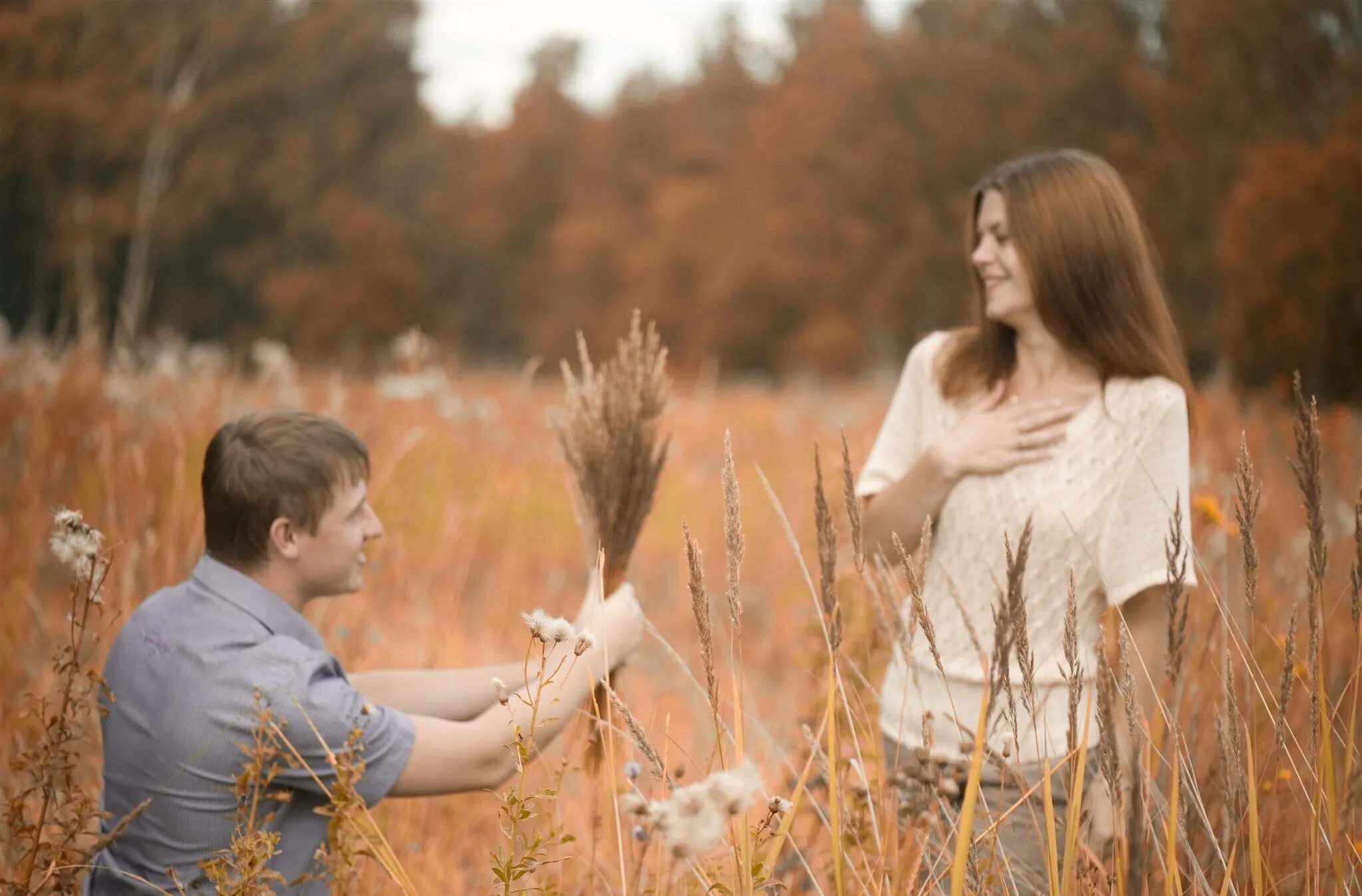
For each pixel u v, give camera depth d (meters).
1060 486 2.03
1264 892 1.66
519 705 1.82
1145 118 24.84
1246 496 1.47
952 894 1.37
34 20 26.84
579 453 2.10
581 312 46.25
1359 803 1.60
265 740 1.67
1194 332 19.83
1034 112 26.38
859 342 33.16
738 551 1.42
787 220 36.31
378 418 5.82
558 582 4.71
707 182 44.62
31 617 2.96
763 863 1.45
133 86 28.09
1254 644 2.23
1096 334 2.07
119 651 1.82
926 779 1.61
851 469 1.61
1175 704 1.50
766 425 8.47
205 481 1.84
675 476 6.19
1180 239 20.89
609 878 2.05
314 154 33.00
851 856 1.81
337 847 1.68
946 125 29.42
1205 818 1.50
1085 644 2.02
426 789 1.78
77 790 1.71
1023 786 1.58
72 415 4.16
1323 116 19.64
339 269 32.69
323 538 1.84
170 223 28.38
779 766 2.60
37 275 26.92
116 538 2.98
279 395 5.18
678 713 3.27
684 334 40.09
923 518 2.15
